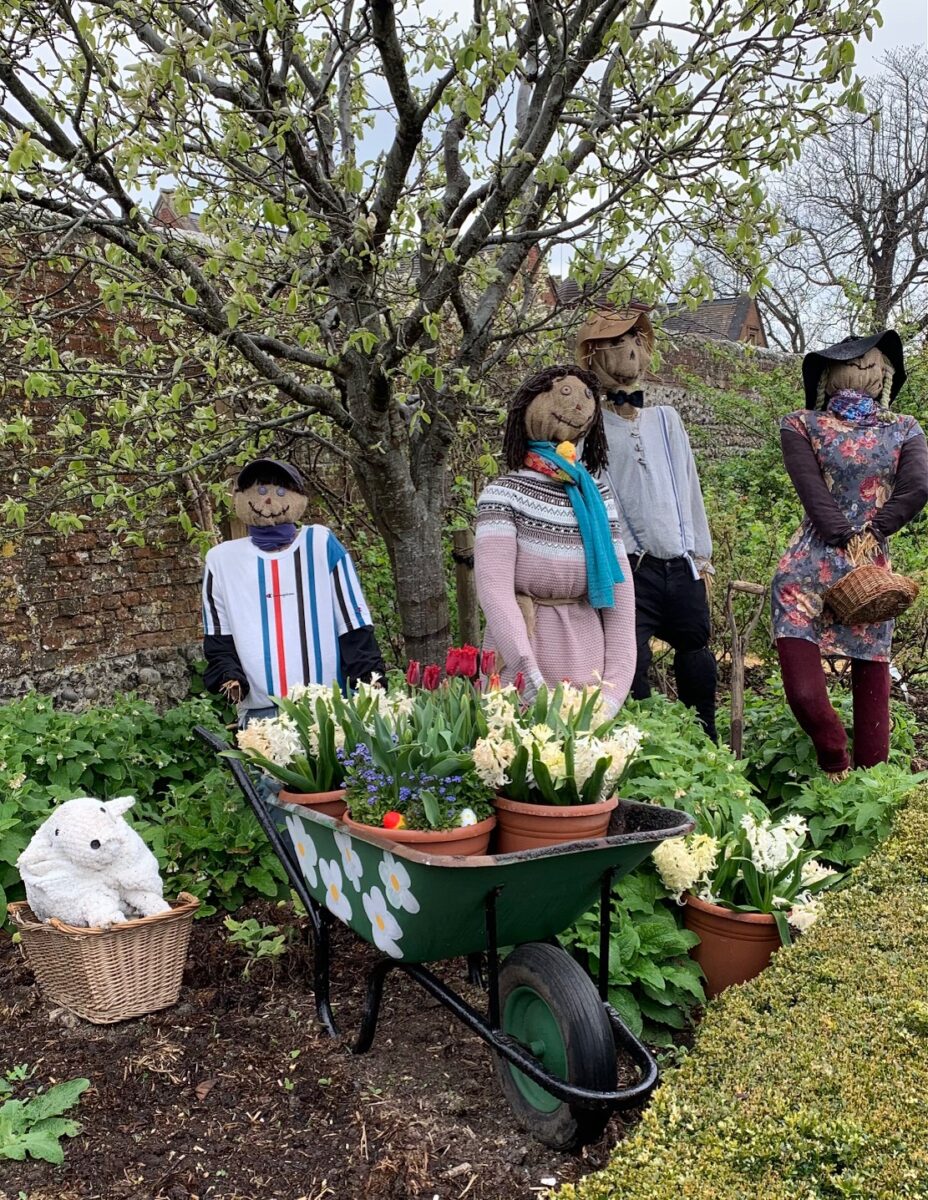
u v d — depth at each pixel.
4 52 3.40
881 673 4.97
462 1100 2.86
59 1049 3.17
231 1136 2.74
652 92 3.98
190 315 4.00
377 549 7.37
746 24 3.92
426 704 2.97
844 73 3.70
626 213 4.31
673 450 5.00
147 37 4.15
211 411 4.70
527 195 4.69
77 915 3.23
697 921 3.26
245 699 4.27
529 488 3.90
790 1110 2.05
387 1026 3.26
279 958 3.68
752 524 7.96
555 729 2.80
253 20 3.35
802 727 4.88
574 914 2.70
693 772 3.95
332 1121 2.78
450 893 2.43
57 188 3.65
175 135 3.23
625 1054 3.02
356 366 4.59
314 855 3.03
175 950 3.38
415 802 2.65
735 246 4.01
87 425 5.71
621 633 4.01
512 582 3.83
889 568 4.98
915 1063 2.18
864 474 4.86
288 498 4.27
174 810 4.32
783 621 4.89
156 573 6.43
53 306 5.65
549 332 5.43
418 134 3.93
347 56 4.43
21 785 4.00
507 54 3.53
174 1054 3.12
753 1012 2.54
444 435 5.06
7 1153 2.60
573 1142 2.54
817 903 3.12
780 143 3.92
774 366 13.59
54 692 5.84
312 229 3.61
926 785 4.05
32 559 5.76
